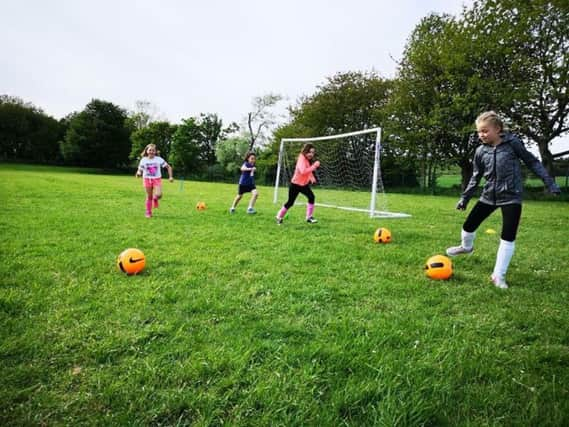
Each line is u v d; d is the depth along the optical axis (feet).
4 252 14.56
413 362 6.93
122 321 8.45
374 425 5.22
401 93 85.15
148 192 26.04
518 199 11.93
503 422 5.28
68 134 190.60
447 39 76.48
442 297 10.78
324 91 118.01
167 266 13.38
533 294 11.23
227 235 19.81
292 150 85.56
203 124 185.06
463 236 14.14
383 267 14.01
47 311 8.89
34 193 41.24
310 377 6.30
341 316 9.20
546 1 60.90
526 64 65.67
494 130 11.93
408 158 87.71
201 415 5.38
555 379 6.47
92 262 13.50
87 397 5.69
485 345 7.73
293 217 29.09
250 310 9.41
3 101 228.84
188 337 7.75
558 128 68.90
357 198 57.77
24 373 6.24
